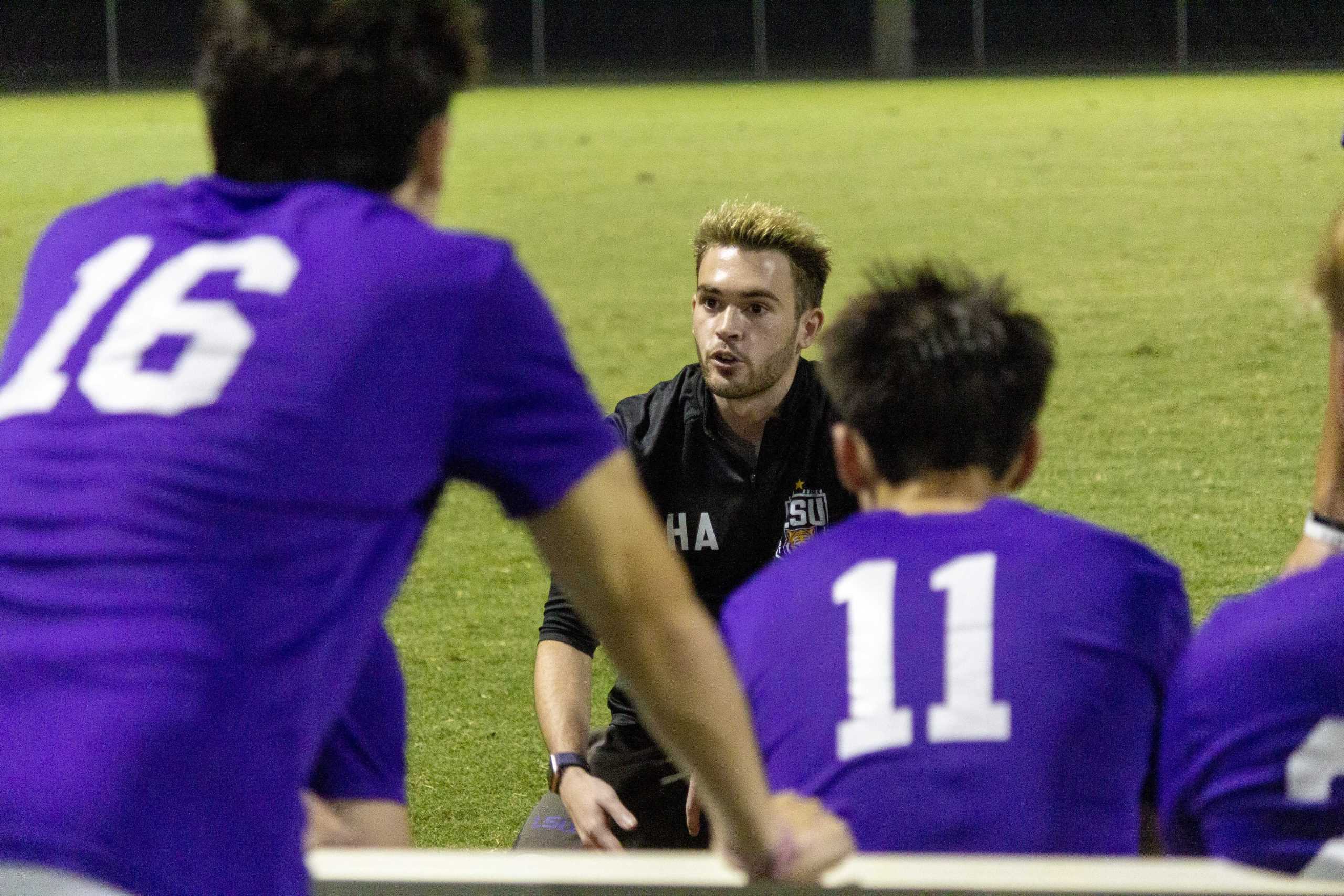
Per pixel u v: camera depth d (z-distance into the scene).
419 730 14.38
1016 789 5.63
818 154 58.88
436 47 5.38
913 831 5.66
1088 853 5.64
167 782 4.35
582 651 10.54
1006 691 5.74
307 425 4.63
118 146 65.00
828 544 6.25
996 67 106.25
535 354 4.95
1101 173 51.03
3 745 4.36
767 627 6.12
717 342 10.09
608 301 33.69
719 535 10.46
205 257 4.95
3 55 106.06
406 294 4.79
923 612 5.90
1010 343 6.30
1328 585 5.60
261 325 4.72
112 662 4.38
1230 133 60.66
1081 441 22.73
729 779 5.06
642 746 10.41
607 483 5.00
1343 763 5.45
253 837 4.50
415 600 17.84
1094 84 91.62
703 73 108.56
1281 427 23.17
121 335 4.84
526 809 12.88
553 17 108.38
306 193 5.07
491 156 60.78
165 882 4.33
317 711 4.79
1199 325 29.67
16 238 43.81
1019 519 6.14
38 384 4.85
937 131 65.81
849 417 6.39
